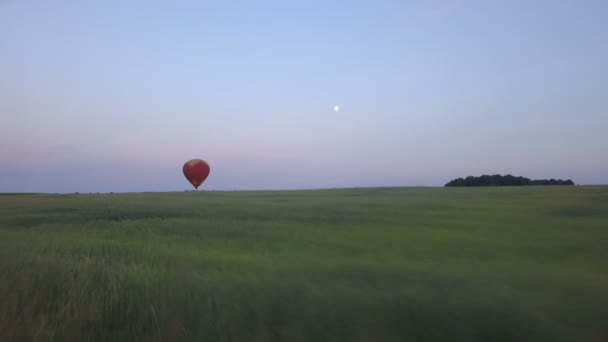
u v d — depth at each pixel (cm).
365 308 322
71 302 342
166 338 290
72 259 493
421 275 411
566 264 457
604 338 276
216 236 691
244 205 1352
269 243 616
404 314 312
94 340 291
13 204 1441
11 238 663
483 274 413
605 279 391
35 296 360
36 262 464
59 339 292
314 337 284
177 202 1523
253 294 353
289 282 384
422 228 754
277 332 291
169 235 704
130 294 359
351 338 282
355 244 598
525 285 373
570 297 340
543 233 675
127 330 302
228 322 305
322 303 332
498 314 308
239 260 487
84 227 816
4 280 395
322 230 750
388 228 762
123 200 1702
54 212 1143
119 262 475
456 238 638
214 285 377
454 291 355
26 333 300
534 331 286
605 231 693
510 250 541
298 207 1234
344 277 405
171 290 366
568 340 275
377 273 420
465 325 295
